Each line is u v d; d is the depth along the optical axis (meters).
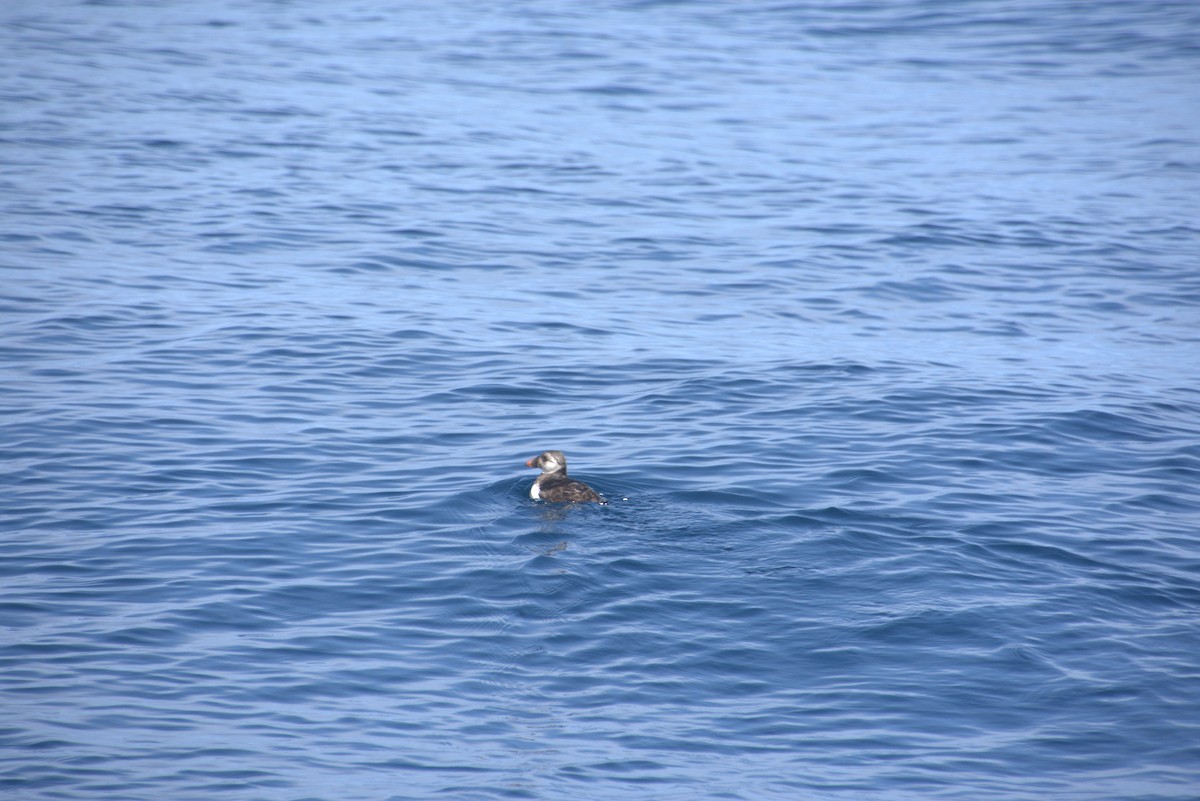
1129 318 48.97
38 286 47.78
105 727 23.22
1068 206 62.84
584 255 55.19
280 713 23.94
